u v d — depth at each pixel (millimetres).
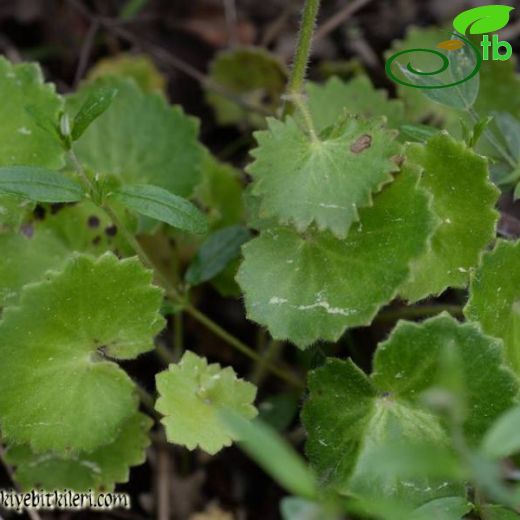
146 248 412
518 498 272
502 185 371
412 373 318
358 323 320
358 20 514
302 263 333
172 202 325
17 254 360
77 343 329
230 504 400
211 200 426
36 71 370
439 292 336
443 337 315
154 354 421
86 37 510
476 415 314
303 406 328
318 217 326
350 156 332
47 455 361
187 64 516
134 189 326
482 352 313
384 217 328
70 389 328
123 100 422
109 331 331
